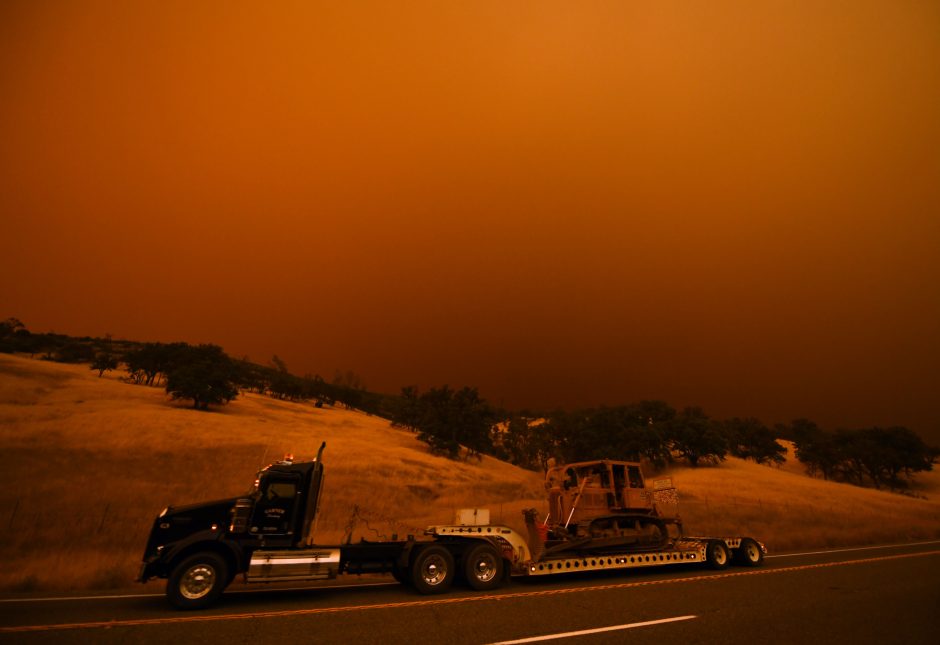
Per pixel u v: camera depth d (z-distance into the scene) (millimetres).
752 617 7184
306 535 9109
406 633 6387
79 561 11734
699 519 23469
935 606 7863
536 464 81875
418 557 9250
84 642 5898
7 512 20984
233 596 8938
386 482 35438
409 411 74562
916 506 43656
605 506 12359
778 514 29297
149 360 72875
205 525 8609
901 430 83500
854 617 7184
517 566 10219
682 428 74812
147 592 9195
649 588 9438
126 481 28250
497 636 6258
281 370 106125
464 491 36938
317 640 6086
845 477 84188
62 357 84812
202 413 53094
